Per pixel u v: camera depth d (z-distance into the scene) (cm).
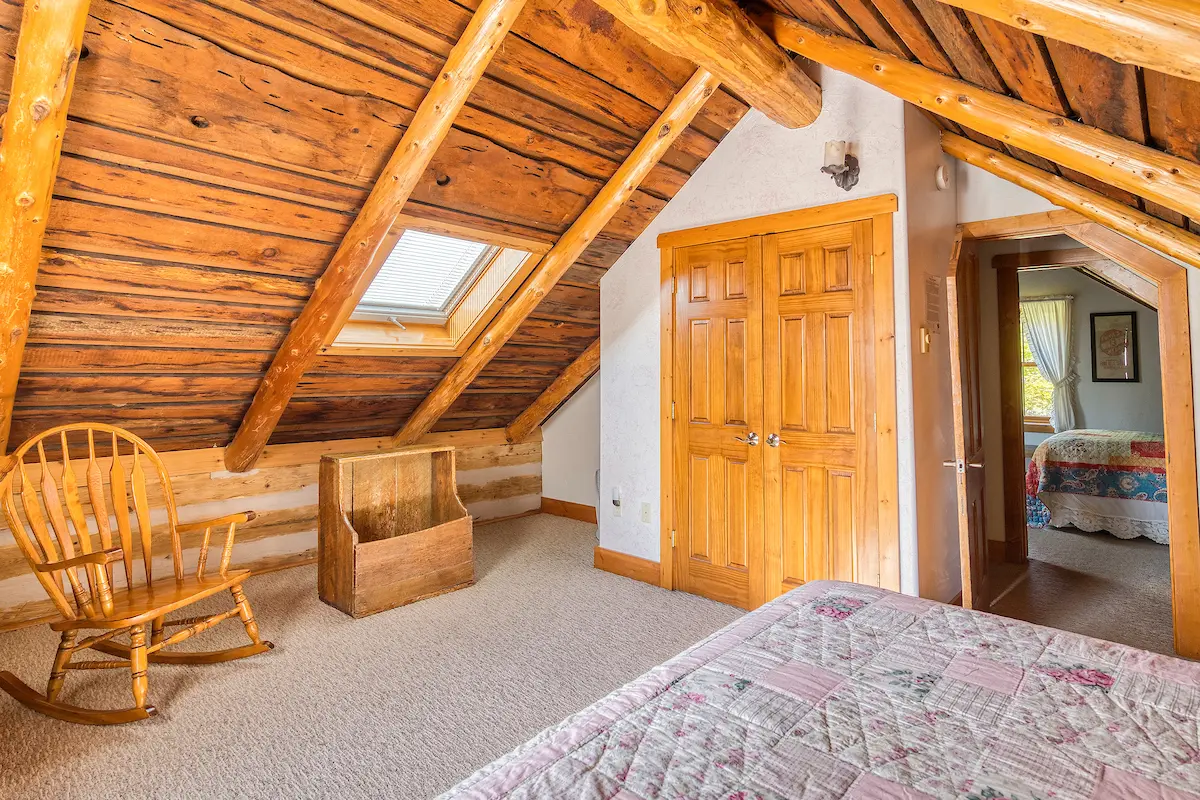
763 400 322
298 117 217
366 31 205
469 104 248
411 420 428
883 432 284
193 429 344
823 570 304
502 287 346
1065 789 89
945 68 219
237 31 190
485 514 514
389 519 376
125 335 259
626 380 382
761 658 132
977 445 341
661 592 355
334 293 275
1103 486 484
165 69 188
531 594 353
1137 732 104
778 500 317
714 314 340
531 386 477
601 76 264
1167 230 269
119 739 212
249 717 226
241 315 279
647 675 126
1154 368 625
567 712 231
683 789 90
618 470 387
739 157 331
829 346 300
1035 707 112
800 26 252
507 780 92
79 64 176
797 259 310
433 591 349
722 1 232
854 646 138
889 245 281
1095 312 655
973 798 88
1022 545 416
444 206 277
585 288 392
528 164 284
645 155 300
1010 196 323
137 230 223
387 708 233
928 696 116
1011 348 417
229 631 301
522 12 228
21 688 236
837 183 287
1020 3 143
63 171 195
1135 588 366
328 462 337
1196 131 169
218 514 371
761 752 99
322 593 341
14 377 238
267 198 237
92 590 232
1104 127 198
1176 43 128
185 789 187
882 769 94
